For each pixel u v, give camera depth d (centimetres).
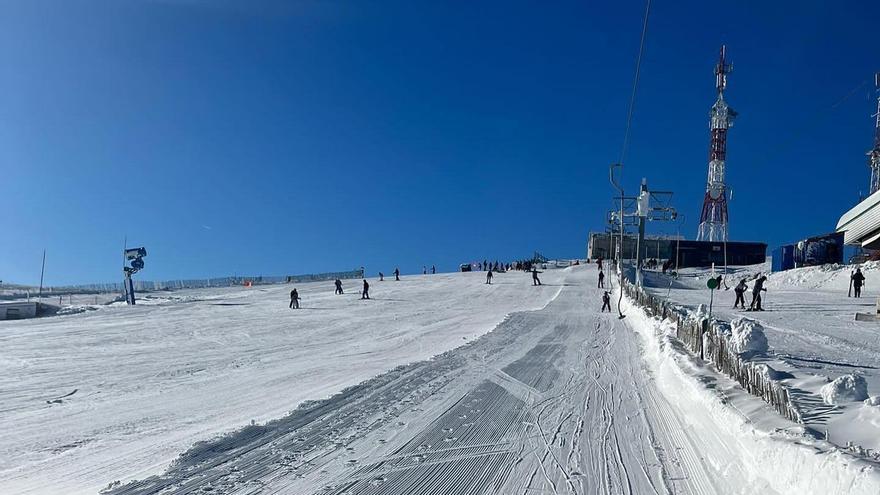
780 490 604
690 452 862
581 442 941
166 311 4281
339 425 1062
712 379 1047
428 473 813
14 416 1303
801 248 5678
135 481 793
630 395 1272
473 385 1415
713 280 1414
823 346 1612
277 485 773
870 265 4394
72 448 1020
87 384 1708
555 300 4300
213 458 882
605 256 8812
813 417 718
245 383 1644
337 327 3198
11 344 2658
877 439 605
